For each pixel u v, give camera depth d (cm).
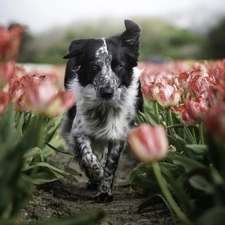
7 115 402
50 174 536
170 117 568
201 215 352
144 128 321
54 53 4972
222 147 369
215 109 300
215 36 5222
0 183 314
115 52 725
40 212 498
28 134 379
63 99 341
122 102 742
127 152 920
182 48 5703
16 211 347
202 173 371
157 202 501
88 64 732
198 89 505
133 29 759
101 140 748
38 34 5541
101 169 697
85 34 6197
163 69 1277
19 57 4753
